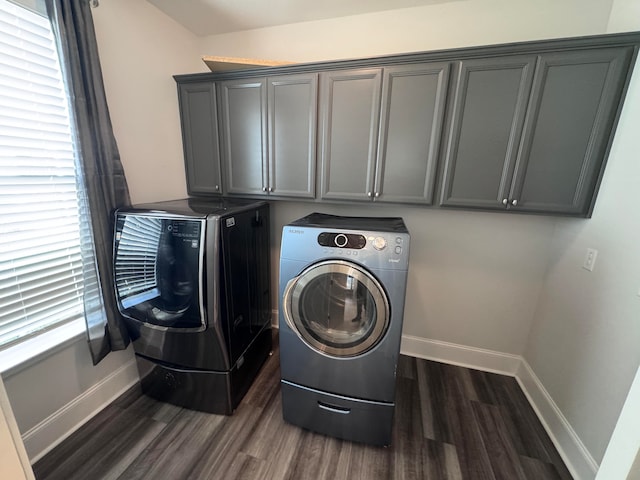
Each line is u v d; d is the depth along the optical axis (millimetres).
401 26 1830
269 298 2168
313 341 1412
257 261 1909
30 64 1271
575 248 1566
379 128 1639
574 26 1571
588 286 1433
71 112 1338
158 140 1947
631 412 667
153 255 1488
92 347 1521
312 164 1807
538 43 1325
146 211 1490
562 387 1540
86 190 1422
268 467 1369
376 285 1259
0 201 1228
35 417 1372
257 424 1604
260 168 1938
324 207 2268
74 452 1419
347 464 1391
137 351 1704
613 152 1332
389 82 1567
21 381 1305
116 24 1605
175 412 1678
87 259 1479
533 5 1604
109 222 1548
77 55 1333
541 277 1885
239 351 1698
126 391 1828
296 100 1749
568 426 1441
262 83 1792
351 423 1447
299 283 1373
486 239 1950
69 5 1288
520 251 1898
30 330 1381
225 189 2072
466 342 2145
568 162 1417
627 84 1275
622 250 1230
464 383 1979
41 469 1336
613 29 1478
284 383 1520
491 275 1989
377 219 1799
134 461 1385
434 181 1623
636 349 1106
